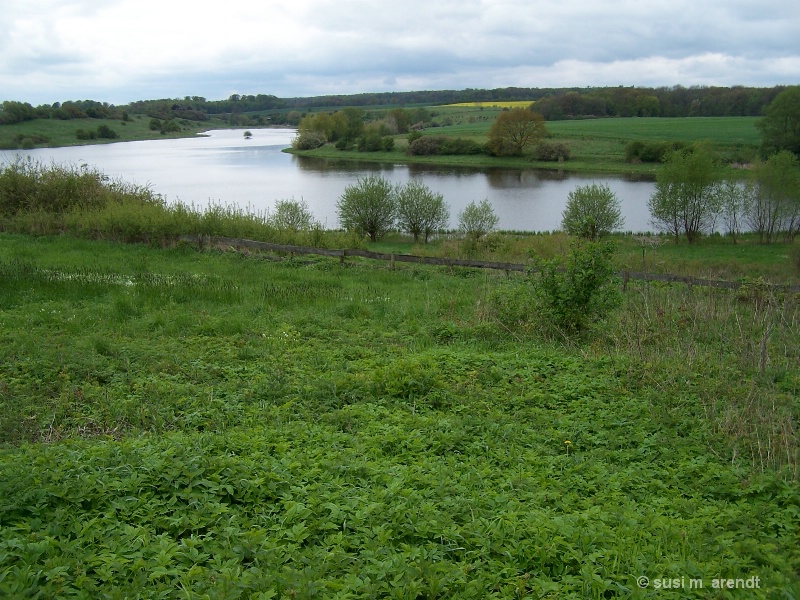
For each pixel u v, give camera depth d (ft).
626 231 149.48
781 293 54.75
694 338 42.70
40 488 17.33
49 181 93.81
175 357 35.32
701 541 17.88
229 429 25.79
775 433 26.23
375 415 27.84
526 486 20.81
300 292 56.08
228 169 268.00
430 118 472.44
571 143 308.19
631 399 31.17
